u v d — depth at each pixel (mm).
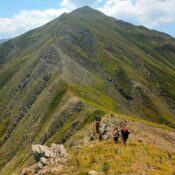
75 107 108250
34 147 38688
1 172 108875
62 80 151000
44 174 31891
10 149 129000
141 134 54750
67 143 67250
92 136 49188
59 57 195875
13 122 163250
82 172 29656
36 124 129125
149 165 33750
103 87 194000
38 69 198375
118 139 43000
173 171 32219
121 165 31844
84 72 191000
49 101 138000
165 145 52000
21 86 198625
